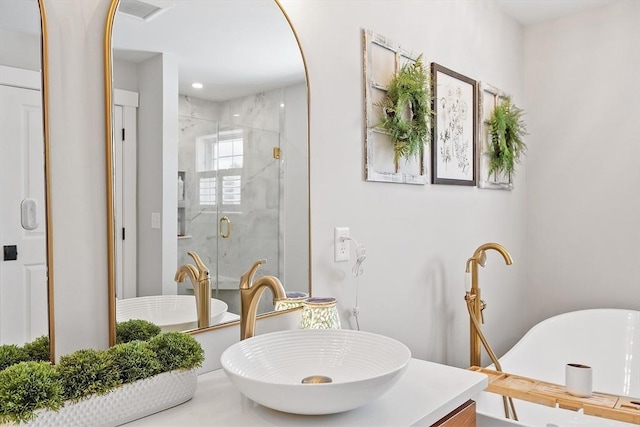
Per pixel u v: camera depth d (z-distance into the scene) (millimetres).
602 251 2891
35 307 924
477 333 2125
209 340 1243
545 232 3092
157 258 1133
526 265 3143
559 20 3010
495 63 2754
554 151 3055
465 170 2414
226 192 1291
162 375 946
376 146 1789
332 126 1604
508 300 2910
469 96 2453
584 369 1615
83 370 829
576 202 2979
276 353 1159
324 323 1328
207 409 965
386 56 1847
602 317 2715
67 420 804
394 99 1822
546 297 3090
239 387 902
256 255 1367
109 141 1036
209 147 1251
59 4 966
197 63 1226
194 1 1221
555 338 2709
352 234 1686
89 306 1010
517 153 2801
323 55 1568
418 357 2039
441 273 2211
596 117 2900
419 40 2066
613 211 2852
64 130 973
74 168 988
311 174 1529
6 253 883
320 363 1171
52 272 949
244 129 1334
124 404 882
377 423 896
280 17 1428
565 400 1578
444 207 2248
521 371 2451
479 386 1120
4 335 879
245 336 1182
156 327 1126
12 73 892
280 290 1125
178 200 1178
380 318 1822
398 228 1925
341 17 1645
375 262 1797
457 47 2365
